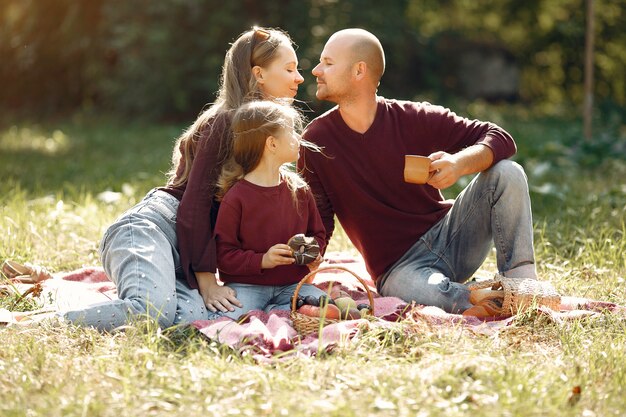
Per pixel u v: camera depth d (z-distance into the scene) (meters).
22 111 21.42
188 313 4.97
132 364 4.13
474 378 3.94
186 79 19.50
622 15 23.48
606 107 20.84
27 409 3.62
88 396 3.71
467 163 5.12
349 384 3.89
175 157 5.66
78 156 14.13
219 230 5.14
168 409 3.67
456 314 5.22
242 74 5.45
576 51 24.20
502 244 5.30
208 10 19.25
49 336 4.53
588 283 6.04
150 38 18.95
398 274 5.54
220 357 4.34
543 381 3.91
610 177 11.41
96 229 7.66
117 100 20.17
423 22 24.70
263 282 5.22
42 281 5.92
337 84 5.41
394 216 5.59
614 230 7.40
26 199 9.35
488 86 24.08
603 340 4.61
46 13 20.45
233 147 5.20
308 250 5.02
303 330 4.66
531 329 4.75
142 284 4.92
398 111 5.59
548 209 8.84
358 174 5.54
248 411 3.60
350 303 4.97
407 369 4.05
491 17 25.12
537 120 20.45
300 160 5.61
